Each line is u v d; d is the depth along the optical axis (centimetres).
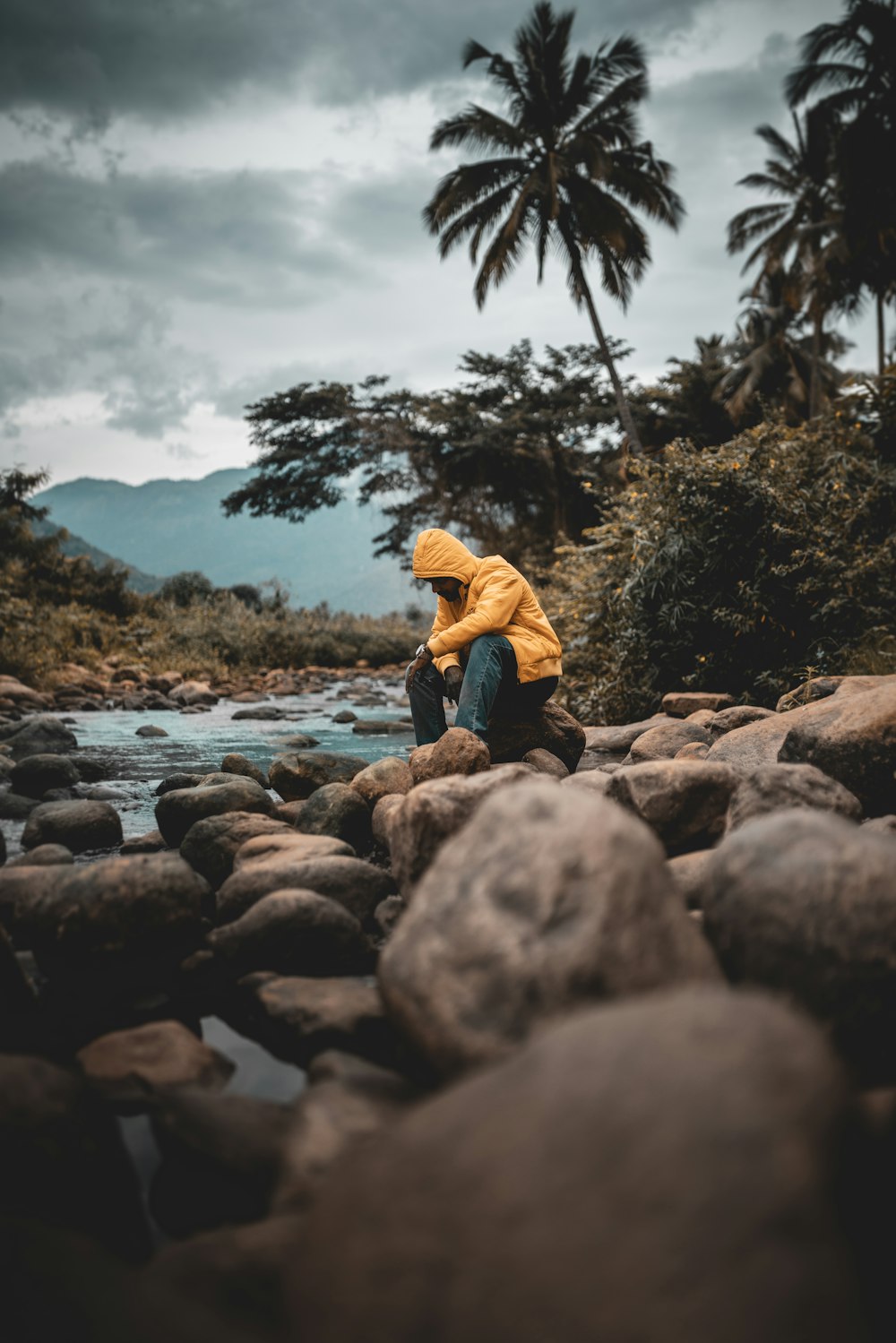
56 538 2223
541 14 2238
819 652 670
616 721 814
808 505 723
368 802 352
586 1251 84
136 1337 92
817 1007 149
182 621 2158
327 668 2286
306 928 226
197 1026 206
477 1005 141
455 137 2312
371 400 3262
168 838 362
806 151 2723
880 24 2130
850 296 2617
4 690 1100
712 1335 78
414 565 448
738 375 3075
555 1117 94
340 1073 156
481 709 402
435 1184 94
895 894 151
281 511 3397
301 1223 115
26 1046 193
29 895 251
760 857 164
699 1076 95
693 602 739
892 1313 92
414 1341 85
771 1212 84
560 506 3084
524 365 3195
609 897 143
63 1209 137
